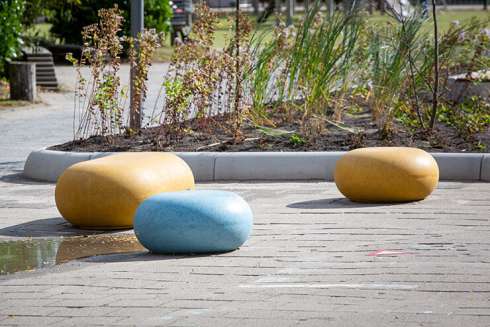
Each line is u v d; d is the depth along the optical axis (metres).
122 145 17.16
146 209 10.88
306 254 10.66
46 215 13.66
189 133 17.83
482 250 10.66
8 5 30.70
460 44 21.08
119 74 34.41
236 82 18.70
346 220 12.56
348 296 8.84
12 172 17.30
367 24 21.22
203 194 11.12
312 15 19.28
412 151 14.02
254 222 12.56
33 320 8.34
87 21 41.72
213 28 19.23
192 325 8.03
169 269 10.11
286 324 7.98
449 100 20.38
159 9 42.66
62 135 21.75
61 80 33.66
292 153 16.02
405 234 11.59
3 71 31.11
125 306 8.68
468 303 8.53
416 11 20.44
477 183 15.40
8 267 10.64
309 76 18.67
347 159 13.85
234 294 9.02
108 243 11.87
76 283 9.62
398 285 9.19
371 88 20.05
